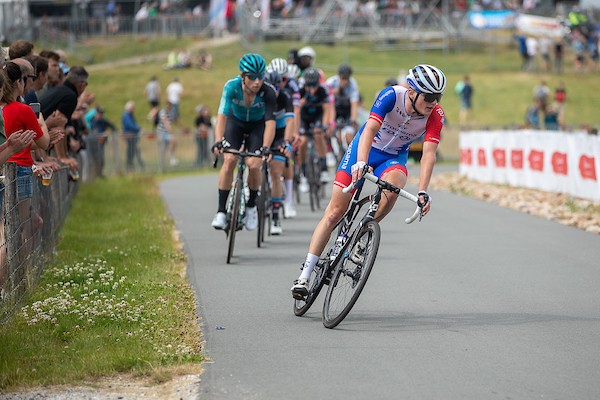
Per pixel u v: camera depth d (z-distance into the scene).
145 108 89.75
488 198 39.78
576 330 15.40
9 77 18.14
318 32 113.69
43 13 107.62
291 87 29.31
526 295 18.53
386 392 11.89
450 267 21.92
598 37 117.00
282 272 21.41
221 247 25.53
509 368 13.02
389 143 16.50
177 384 12.31
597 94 104.94
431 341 14.62
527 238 26.78
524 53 112.19
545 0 125.69
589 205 33.56
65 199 28.33
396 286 19.53
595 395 11.75
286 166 31.62
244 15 109.94
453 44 118.25
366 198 16.00
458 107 98.44
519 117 94.88
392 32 117.12
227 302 17.94
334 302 15.73
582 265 22.09
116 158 58.06
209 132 65.44
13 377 12.23
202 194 43.31
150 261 22.12
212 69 101.06
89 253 22.97
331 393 11.86
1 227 15.73
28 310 16.11
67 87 24.48
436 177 53.00
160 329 15.12
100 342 14.16
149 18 108.38
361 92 96.06
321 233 16.17
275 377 12.60
